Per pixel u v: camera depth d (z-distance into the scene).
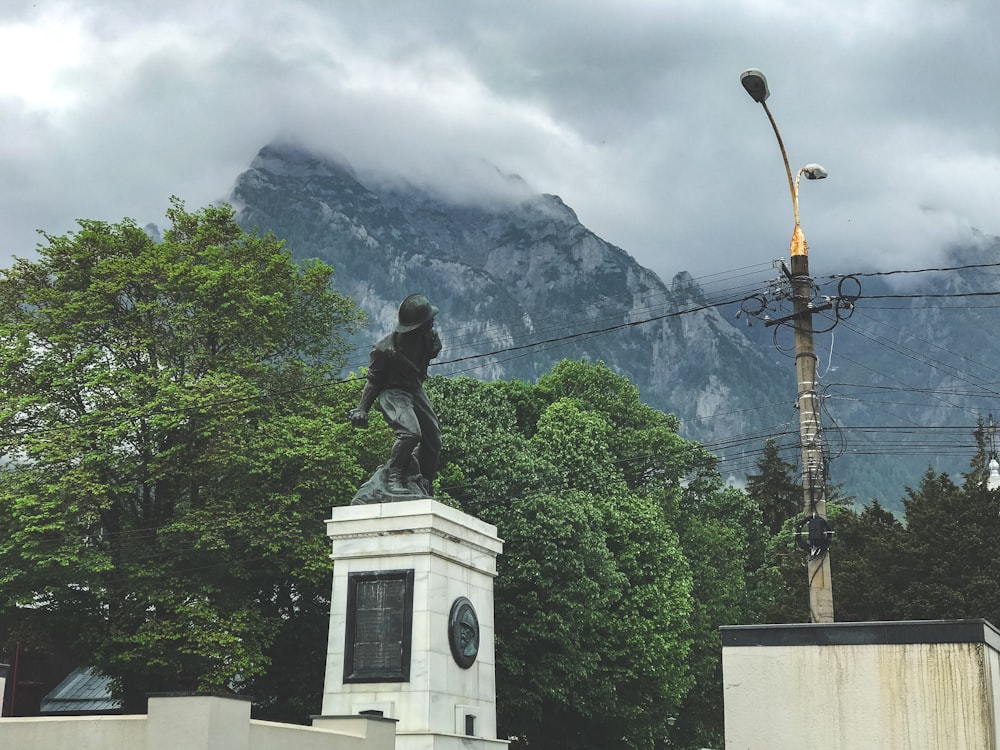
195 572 38.50
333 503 39.62
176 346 41.19
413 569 26.27
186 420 38.72
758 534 73.31
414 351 29.05
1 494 37.06
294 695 41.78
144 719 19.06
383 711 25.45
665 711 48.97
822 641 22.22
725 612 61.06
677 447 63.62
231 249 44.06
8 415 38.78
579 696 43.84
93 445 38.28
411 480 28.44
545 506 43.91
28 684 52.38
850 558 51.88
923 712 21.31
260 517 37.88
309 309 46.78
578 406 62.28
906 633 21.72
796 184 30.61
